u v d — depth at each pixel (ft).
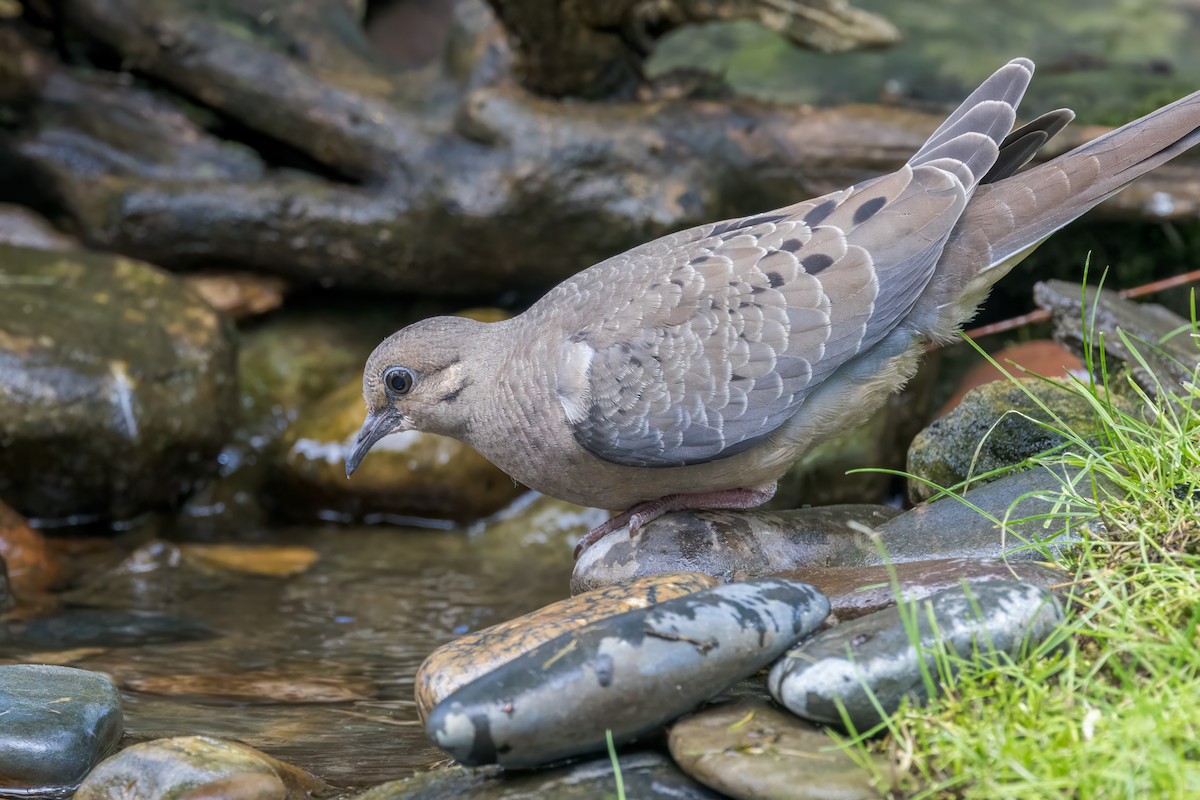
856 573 24.75
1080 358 33.37
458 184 46.34
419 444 44.14
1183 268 46.11
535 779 21.39
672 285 26.68
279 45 50.98
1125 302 34.53
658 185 45.21
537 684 20.76
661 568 26.99
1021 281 47.03
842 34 44.62
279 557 41.93
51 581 39.27
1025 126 28.09
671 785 20.83
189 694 31.07
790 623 21.94
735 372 26.16
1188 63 55.77
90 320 43.86
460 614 37.70
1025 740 19.26
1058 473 26.50
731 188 45.85
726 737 20.86
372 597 38.88
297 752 26.96
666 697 21.15
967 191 26.91
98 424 41.98
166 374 43.42
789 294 26.25
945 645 20.77
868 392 27.53
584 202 45.60
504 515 44.88
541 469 28.45
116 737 26.78
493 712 20.48
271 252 48.75
